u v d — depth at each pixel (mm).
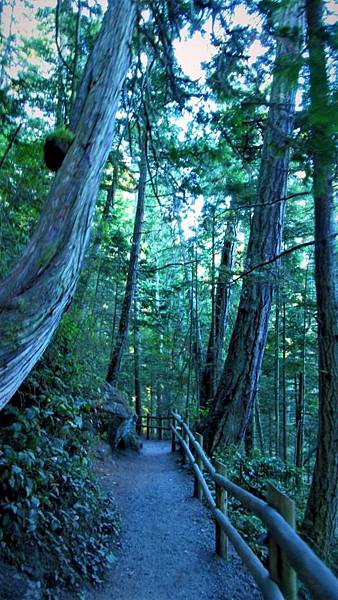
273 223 7344
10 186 4367
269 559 2062
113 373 10828
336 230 4977
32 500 2943
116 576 3412
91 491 4512
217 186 6953
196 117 4488
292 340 14469
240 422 7660
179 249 13812
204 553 3805
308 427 17125
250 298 7785
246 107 3584
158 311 15328
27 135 5023
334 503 4812
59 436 4277
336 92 2053
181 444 7883
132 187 12547
